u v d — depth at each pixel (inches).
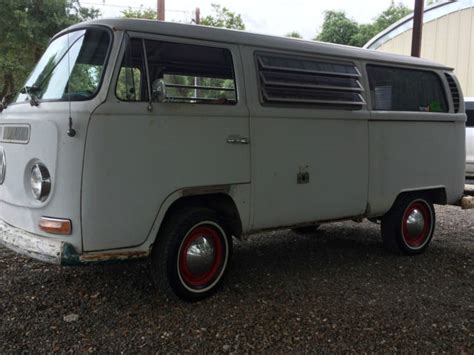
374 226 292.5
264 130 176.1
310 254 230.5
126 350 135.6
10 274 188.9
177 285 163.0
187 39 161.8
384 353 137.6
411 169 224.5
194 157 160.2
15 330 144.9
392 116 214.4
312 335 146.5
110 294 172.7
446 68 245.4
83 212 143.2
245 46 175.3
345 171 200.5
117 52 148.4
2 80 605.6
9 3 512.1
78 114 141.8
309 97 189.3
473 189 271.6
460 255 235.6
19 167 158.9
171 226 161.3
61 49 170.1
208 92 165.3
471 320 159.6
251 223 177.0
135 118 148.3
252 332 147.3
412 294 181.2
